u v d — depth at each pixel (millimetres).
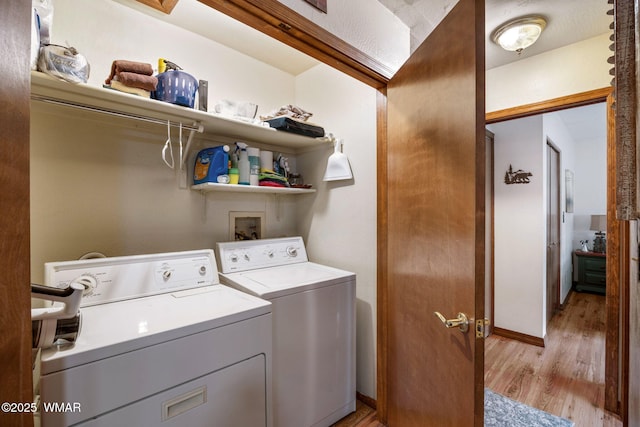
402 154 1455
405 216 1430
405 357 1453
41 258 1333
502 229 2932
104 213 1503
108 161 1517
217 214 1932
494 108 2197
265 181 1906
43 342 799
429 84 1212
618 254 1755
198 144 1832
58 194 1377
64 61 1054
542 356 2512
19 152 519
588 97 1829
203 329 1034
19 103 518
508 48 1853
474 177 945
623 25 534
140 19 1609
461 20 1003
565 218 4004
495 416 1792
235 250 1808
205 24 1738
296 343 1475
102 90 1158
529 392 2027
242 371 1139
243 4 1009
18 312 523
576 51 1874
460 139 1015
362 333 1867
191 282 1484
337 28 1307
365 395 1852
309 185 2166
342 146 2006
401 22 1668
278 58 2121
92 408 820
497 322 2953
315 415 1562
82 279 1196
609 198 1783
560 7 1558
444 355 1126
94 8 1464
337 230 2037
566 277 4109
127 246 1573
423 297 1280
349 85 1957
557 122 3449
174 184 1743
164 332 949
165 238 1707
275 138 1937
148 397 914
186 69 1783
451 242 1075
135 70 1275
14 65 512
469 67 961
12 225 515
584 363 2387
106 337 899
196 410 1011
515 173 2850
